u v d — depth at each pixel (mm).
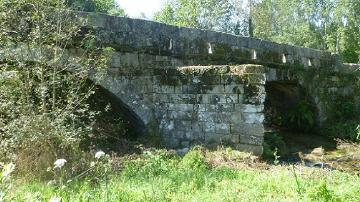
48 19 8727
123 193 5969
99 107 11242
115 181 6945
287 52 15258
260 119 9375
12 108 7992
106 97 10945
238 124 9633
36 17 8477
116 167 7977
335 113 17297
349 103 17531
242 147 9570
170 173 7688
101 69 9562
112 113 11578
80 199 5270
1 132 8531
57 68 8797
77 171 7297
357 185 6160
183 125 10438
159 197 5930
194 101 10273
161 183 6793
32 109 8195
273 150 11812
